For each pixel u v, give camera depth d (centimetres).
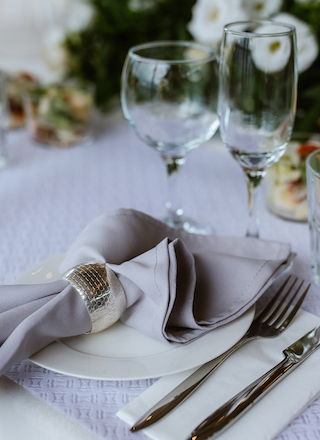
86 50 93
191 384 52
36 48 147
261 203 74
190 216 71
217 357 53
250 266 56
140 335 54
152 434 49
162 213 72
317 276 61
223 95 60
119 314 54
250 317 55
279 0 74
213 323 54
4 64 114
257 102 59
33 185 77
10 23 155
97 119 95
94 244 56
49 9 155
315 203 59
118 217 58
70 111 85
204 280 56
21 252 65
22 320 52
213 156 84
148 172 81
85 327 53
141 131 67
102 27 90
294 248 66
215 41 76
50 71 95
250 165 62
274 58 58
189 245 60
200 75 65
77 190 76
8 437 50
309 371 53
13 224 70
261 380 52
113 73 92
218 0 75
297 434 50
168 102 66
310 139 70
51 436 50
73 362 52
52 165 82
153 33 89
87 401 52
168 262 53
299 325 56
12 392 52
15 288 54
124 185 78
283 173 69
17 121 92
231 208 73
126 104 67
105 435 50
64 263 57
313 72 79
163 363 52
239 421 50
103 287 53
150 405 51
